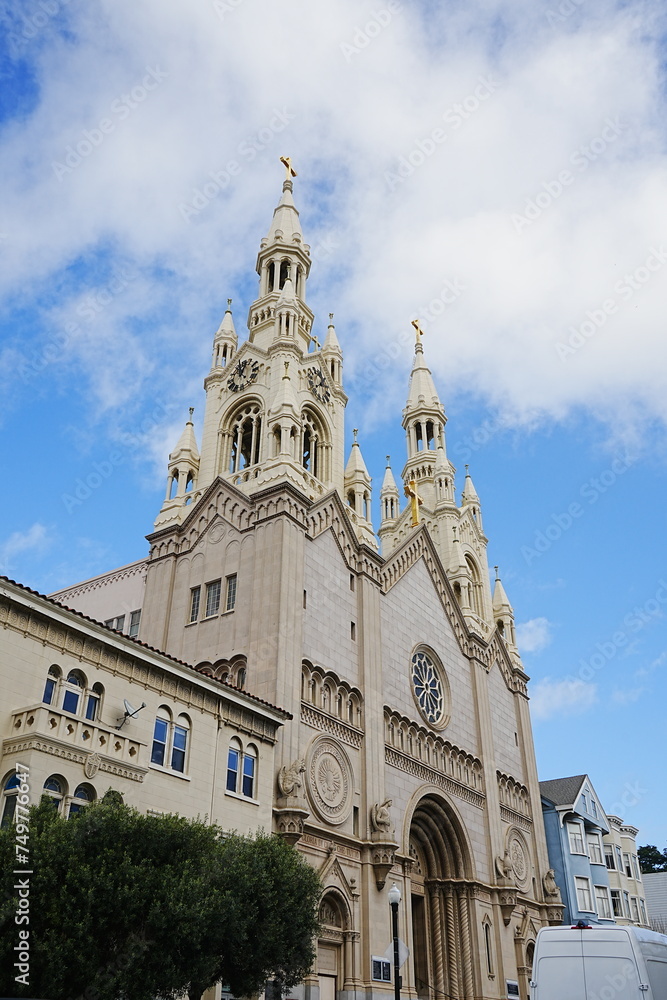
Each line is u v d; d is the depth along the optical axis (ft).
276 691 135.44
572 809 239.71
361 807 147.95
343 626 162.71
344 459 195.72
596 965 74.79
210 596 158.10
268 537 153.69
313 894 96.48
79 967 69.62
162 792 103.91
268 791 123.75
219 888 84.33
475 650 214.48
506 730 221.66
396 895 104.94
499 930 180.14
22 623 93.56
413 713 178.40
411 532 201.26
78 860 73.46
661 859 406.82
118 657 104.22
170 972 74.69
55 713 91.04
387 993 136.26
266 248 222.07
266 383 186.80
